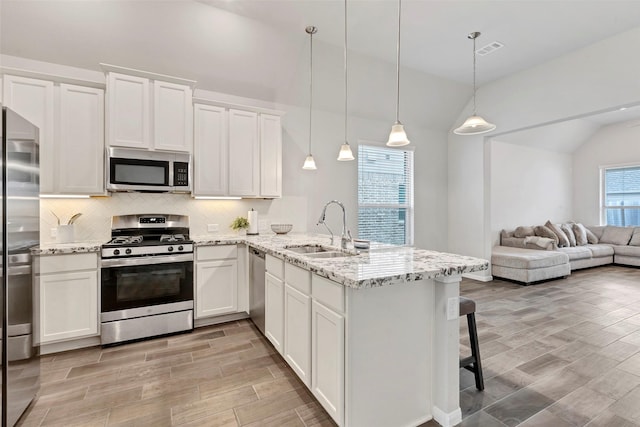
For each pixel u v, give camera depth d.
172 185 3.04
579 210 7.44
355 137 4.63
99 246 2.61
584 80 3.69
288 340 2.13
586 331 3.00
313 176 4.29
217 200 3.66
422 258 1.96
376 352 1.56
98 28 2.76
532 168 6.78
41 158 2.60
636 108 5.97
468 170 5.26
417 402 1.70
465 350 2.61
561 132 6.71
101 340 2.62
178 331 2.91
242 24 3.07
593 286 4.78
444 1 2.83
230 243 3.17
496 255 5.18
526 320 3.30
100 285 2.63
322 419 1.74
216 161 3.33
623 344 2.70
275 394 1.97
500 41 3.54
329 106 4.33
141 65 3.13
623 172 6.82
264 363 2.37
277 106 4.01
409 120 5.08
